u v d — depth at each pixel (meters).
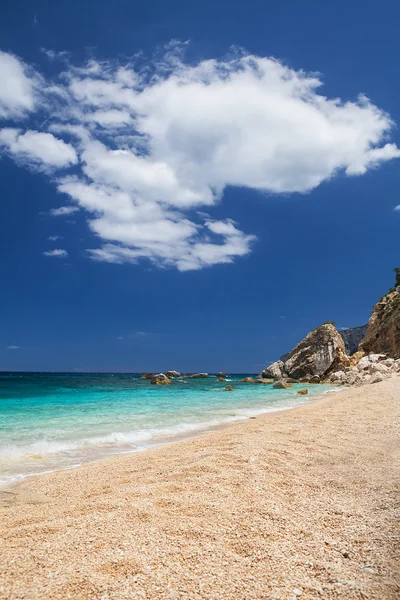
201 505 5.42
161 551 4.04
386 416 14.45
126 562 3.77
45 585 3.35
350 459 8.15
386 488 6.13
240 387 53.66
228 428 15.00
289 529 4.67
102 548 4.08
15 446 11.74
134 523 4.79
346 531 4.60
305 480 6.73
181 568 3.70
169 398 33.28
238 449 8.84
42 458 10.48
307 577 3.58
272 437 10.47
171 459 8.86
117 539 4.31
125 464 8.97
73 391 39.97
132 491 6.24
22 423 16.83
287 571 3.69
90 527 4.67
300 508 5.39
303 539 4.40
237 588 3.38
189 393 40.44
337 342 66.56
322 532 4.59
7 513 5.88
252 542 4.30
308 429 11.85
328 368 63.72
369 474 6.99
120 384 57.91
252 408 24.91
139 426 16.64
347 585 3.41
